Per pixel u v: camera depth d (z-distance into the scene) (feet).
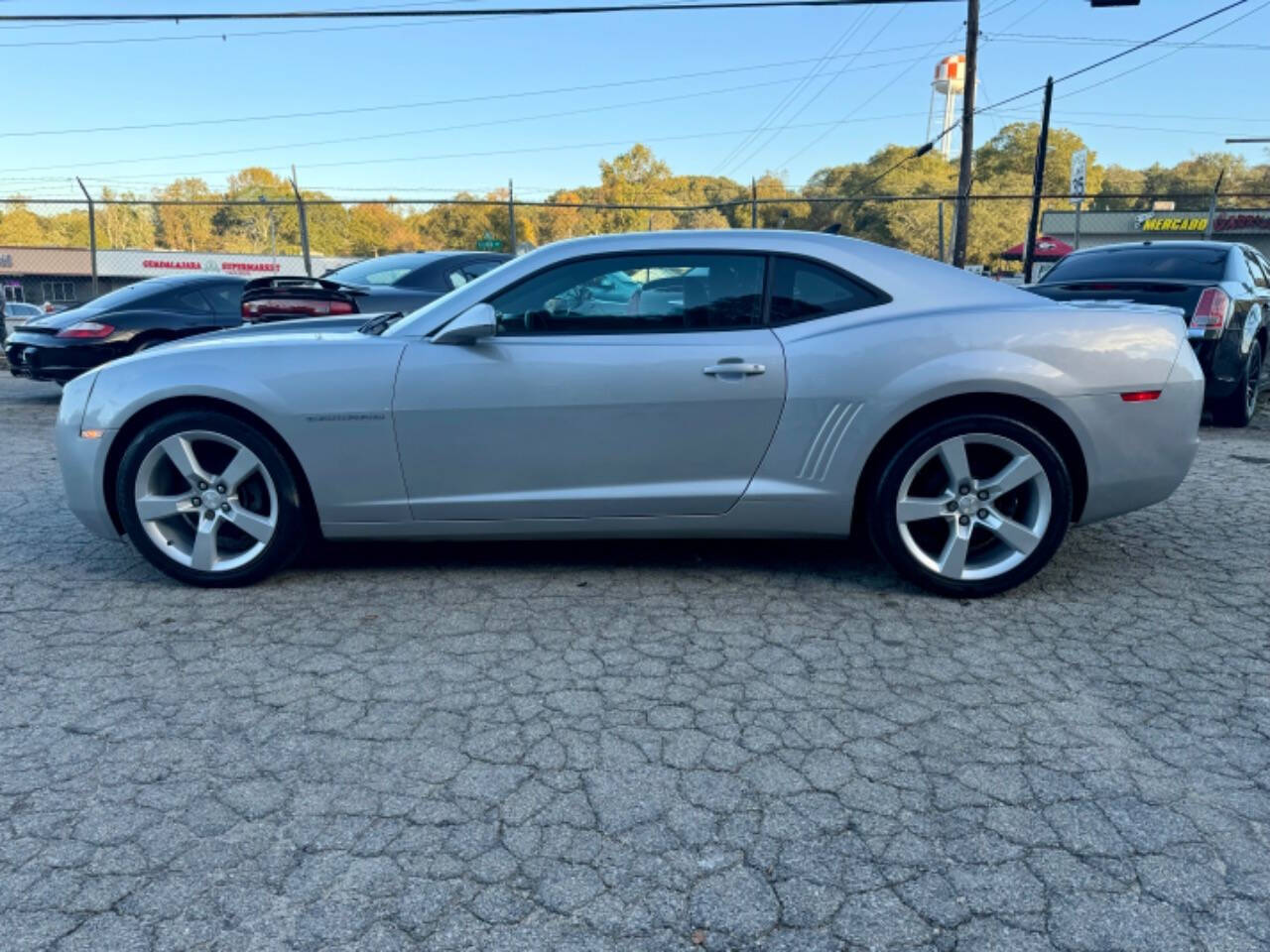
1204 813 7.22
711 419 11.43
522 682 9.50
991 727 8.56
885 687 9.36
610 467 11.60
